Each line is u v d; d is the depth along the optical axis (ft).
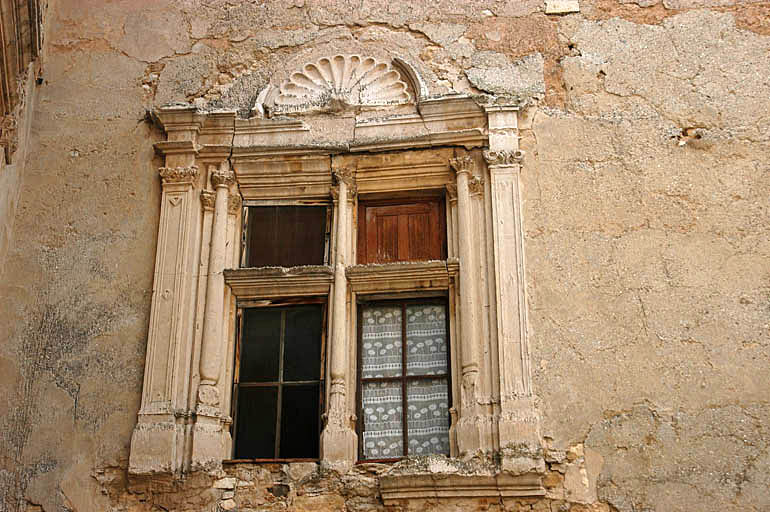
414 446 21.49
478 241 22.63
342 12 26.18
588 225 22.52
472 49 25.18
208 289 22.56
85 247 23.54
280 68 25.58
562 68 24.61
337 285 22.48
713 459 19.85
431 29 25.63
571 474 20.01
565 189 22.98
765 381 20.48
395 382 22.20
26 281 23.18
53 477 20.97
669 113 23.73
